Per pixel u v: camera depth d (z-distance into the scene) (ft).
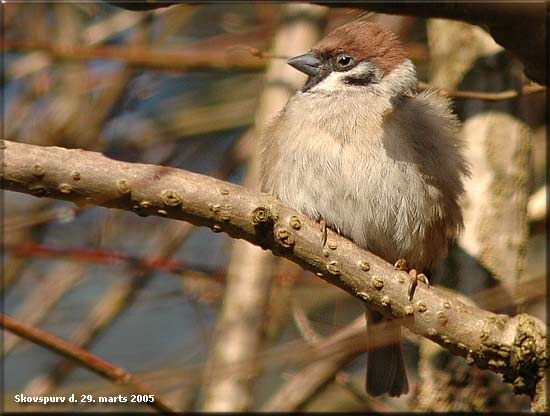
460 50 31.91
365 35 29.40
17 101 41.45
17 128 40.55
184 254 39.63
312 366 33.63
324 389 33.68
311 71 29.22
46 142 40.19
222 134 42.73
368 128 26.81
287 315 35.35
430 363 30.22
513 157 30.73
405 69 29.09
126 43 40.06
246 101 41.96
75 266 39.01
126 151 41.04
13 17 39.81
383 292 21.59
